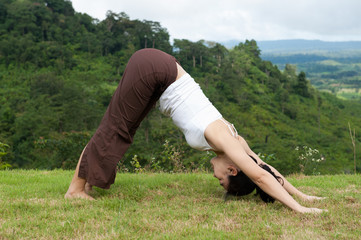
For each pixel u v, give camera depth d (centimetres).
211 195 384
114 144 357
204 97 357
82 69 10594
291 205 307
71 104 6088
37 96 7888
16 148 4775
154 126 5069
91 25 12962
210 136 333
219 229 255
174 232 246
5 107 7262
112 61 11050
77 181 365
